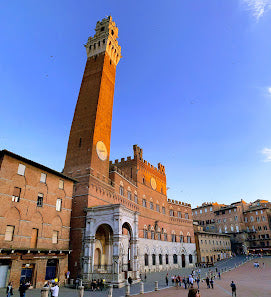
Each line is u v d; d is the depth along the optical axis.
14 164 35.69
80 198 48.31
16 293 29.91
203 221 133.62
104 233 50.19
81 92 64.88
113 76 73.12
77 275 41.66
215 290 36.09
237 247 116.81
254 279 48.72
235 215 120.44
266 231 112.25
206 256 94.00
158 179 88.81
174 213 90.75
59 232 41.44
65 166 54.72
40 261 36.69
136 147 79.62
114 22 77.69
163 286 40.75
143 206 74.25
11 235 33.50
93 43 73.25
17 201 35.28
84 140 55.81
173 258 80.44
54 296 23.06
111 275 38.78
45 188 40.25
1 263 31.84
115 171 61.81
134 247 46.12
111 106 67.25
